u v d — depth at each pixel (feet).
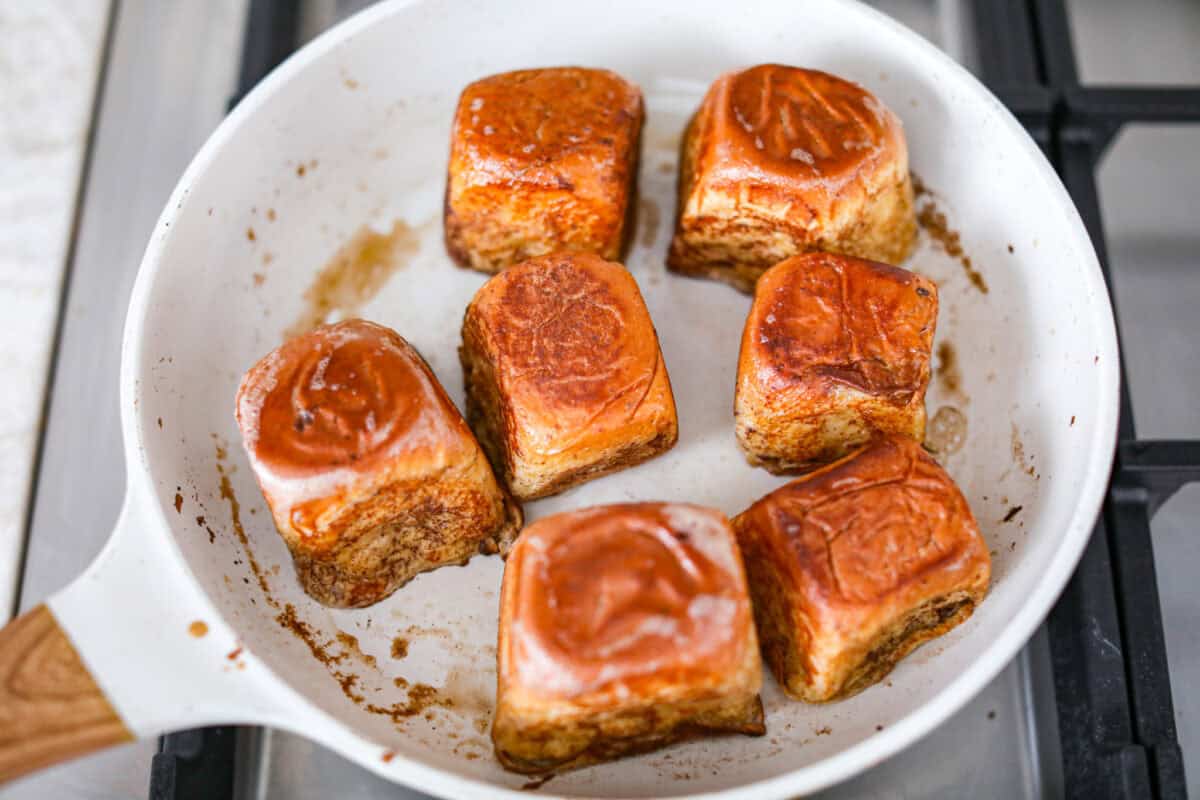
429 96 1.42
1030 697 1.27
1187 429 1.40
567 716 1.12
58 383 1.41
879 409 1.23
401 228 1.41
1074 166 1.37
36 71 1.57
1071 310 1.27
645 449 1.28
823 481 1.19
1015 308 1.33
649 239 1.41
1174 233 1.49
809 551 1.16
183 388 1.28
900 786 1.24
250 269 1.36
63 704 1.08
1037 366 1.30
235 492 1.29
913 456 1.19
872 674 1.20
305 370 1.20
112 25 1.54
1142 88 1.38
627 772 1.20
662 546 1.14
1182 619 1.31
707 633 1.11
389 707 1.22
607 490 1.31
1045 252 1.30
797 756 1.19
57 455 1.39
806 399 1.23
